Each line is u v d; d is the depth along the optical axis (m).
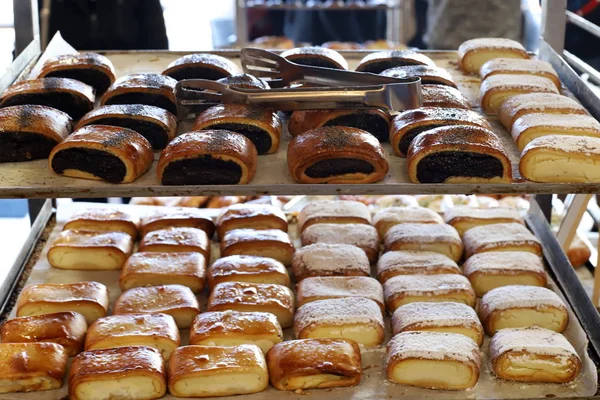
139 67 1.40
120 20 1.75
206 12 2.96
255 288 1.21
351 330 1.16
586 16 2.03
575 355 1.12
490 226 1.34
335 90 1.11
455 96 1.21
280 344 1.13
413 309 1.18
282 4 2.35
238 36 2.36
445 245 1.31
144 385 1.08
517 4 2.09
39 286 1.22
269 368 1.11
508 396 1.10
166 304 1.19
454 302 1.20
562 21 1.37
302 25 2.53
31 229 1.38
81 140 1.06
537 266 1.26
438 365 1.10
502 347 1.12
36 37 1.38
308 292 1.21
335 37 2.56
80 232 1.33
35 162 1.12
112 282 1.29
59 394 1.10
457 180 1.07
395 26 2.40
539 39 1.41
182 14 2.92
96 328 1.14
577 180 1.07
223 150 1.06
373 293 1.21
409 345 1.11
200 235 1.32
